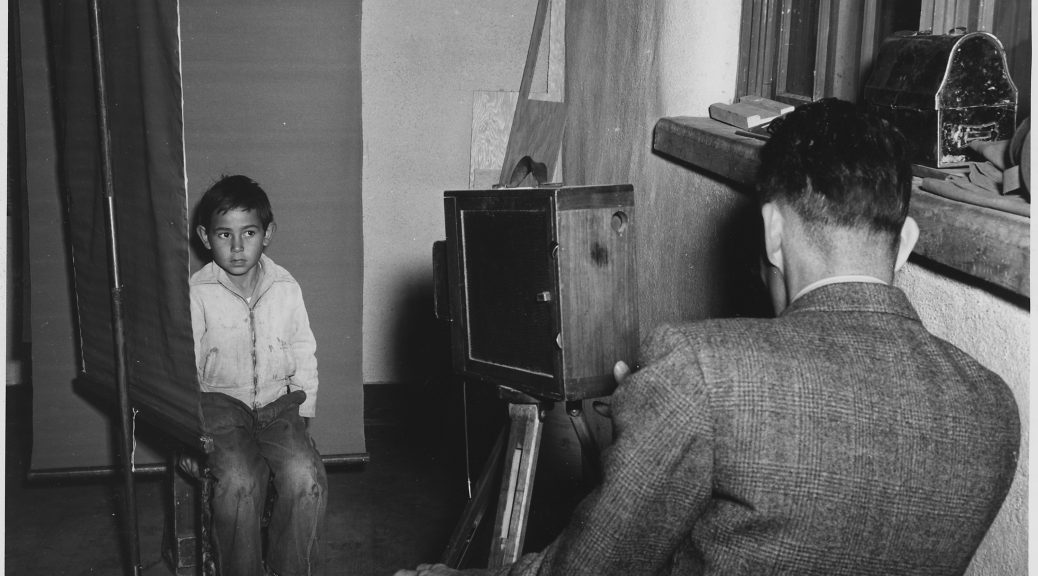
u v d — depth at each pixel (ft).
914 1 6.30
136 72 7.78
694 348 3.37
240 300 9.20
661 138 8.82
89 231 9.46
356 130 11.17
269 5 10.70
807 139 3.63
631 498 3.33
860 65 7.02
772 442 3.22
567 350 5.42
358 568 9.70
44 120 10.36
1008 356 4.26
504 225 5.73
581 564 3.45
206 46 10.68
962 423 3.33
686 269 8.74
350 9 10.87
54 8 9.50
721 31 8.93
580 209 5.36
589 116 11.76
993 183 4.76
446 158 14.33
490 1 13.99
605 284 5.48
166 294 7.90
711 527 3.37
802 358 3.33
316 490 8.62
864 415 3.26
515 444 6.19
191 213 10.94
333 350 11.60
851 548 3.25
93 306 9.65
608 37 10.94
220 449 8.29
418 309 14.62
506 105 13.98
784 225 3.69
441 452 12.95
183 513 9.49
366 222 14.37
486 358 6.11
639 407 3.38
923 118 5.37
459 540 7.02
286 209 11.18
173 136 7.41
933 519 3.28
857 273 3.56
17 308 13.83
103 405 11.19
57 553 9.91
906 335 3.46
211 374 9.16
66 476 11.10
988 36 5.23
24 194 13.26
